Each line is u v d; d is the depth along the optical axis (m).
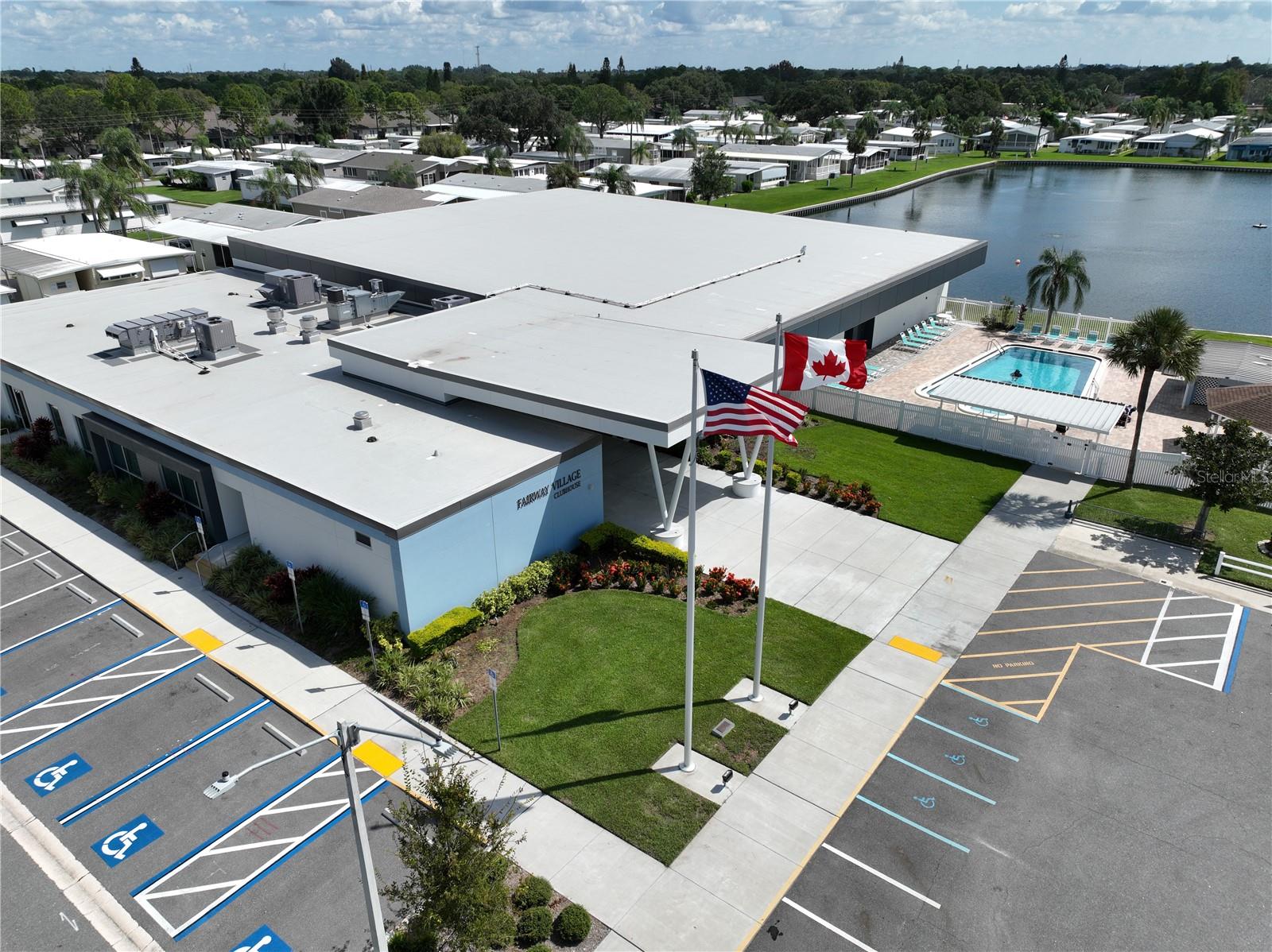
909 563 28.53
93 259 60.03
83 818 18.86
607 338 33.56
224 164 129.00
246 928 16.34
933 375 46.19
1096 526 30.83
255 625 25.45
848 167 150.12
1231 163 158.50
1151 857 17.59
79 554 29.42
